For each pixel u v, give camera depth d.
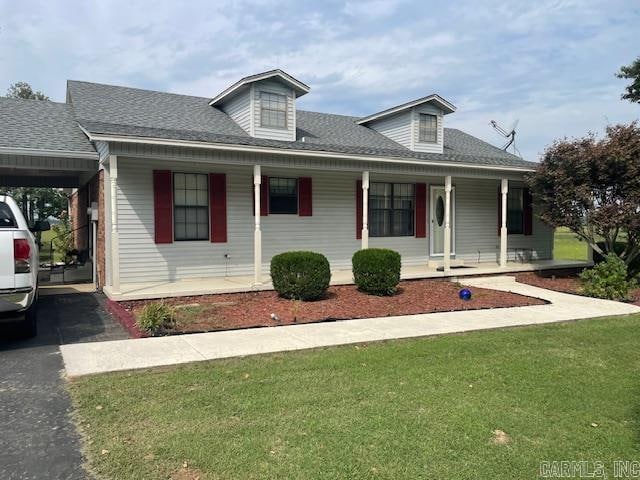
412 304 9.34
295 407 4.10
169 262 10.48
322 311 8.45
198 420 3.79
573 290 11.50
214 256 11.04
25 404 4.11
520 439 3.62
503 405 4.26
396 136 14.49
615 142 11.44
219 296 9.26
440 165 12.08
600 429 3.83
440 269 13.09
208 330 7.01
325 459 3.22
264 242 11.62
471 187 14.78
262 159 10.00
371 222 13.28
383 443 3.47
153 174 10.18
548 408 4.22
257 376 4.93
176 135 9.05
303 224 12.14
